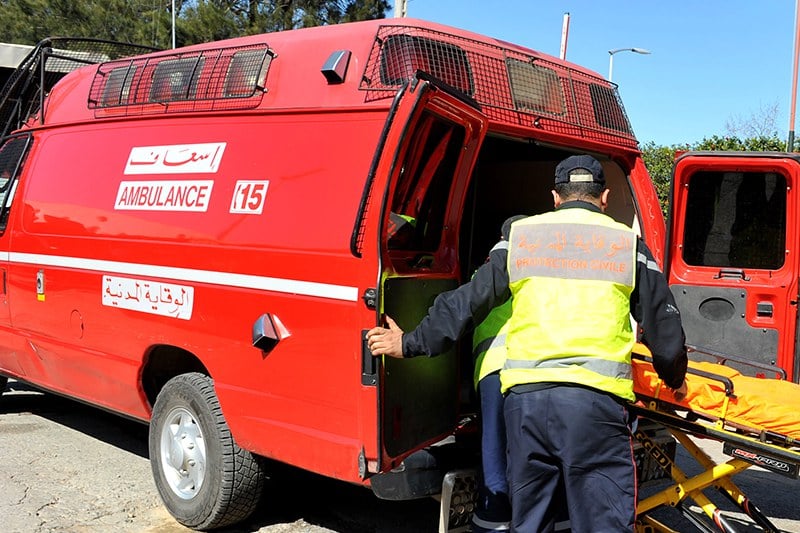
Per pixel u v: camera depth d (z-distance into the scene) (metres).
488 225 5.73
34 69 6.35
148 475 5.46
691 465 6.10
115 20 26.62
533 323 3.29
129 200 4.84
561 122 4.57
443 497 3.68
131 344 4.76
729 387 3.52
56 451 5.93
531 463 3.29
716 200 5.30
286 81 4.22
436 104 3.59
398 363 3.60
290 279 3.86
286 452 3.91
